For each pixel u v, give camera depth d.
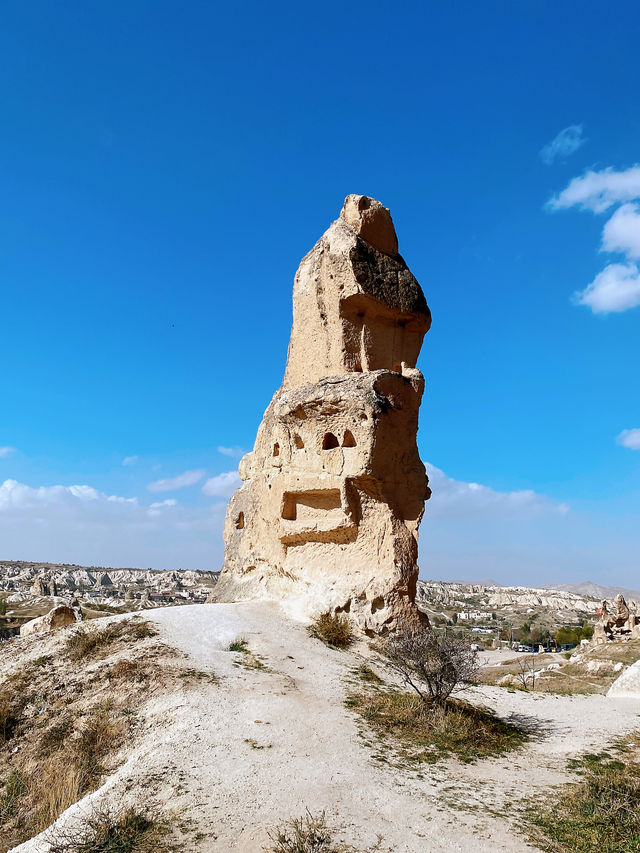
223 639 17.66
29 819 10.67
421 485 21.19
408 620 19.16
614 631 55.81
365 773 10.04
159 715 12.48
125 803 8.80
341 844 7.62
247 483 27.72
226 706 12.66
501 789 10.05
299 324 24.16
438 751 11.59
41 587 93.31
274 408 25.02
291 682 14.73
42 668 15.90
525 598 190.00
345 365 21.97
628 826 8.66
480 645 88.12
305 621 20.19
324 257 23.11
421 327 23.73
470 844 7.97
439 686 13.99
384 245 23.89
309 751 10.76
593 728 14.22
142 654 15.53
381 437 20.05
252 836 7.74
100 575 162.88
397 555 19.66
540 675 45.31
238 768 9.79
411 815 8.67
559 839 8.29
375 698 14.23
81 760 11.70
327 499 21.25
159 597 117.31
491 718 14.44
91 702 13.73
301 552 21.80
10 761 12.55
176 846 7.56
